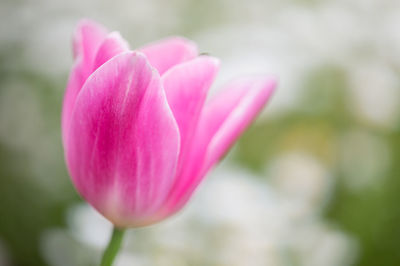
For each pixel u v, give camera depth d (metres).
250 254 0.51
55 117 0.82
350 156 0.66
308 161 0.63
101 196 0.35
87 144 0.35
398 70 0.72
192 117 0.35
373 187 0.65
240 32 0.78
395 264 0.63
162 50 0.35
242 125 0.36
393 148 0.67
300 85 0.71
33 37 0.87
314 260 0.54
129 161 0.35
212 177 0.58
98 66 0.34
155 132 0.34
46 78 0.84
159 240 0.52
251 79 0.37
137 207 0.35
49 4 0.91
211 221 0.52
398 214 0.64
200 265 0.51
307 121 0.69
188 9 0.91
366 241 0.63
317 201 0.60
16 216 0.74
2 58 0.86
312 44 0.76
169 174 0.35
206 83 0.35
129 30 0.91
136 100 0.34
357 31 0.76
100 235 0.55
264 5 0.85
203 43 0.80
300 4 0.81
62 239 0.60
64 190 0.76
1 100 0.83
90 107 0.34
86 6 0.91
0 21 0.89
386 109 0.68
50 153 0.79
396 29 0.75
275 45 0.76
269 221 0.53
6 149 0.79
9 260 0.72
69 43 0.86
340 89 0.70
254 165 0.67
